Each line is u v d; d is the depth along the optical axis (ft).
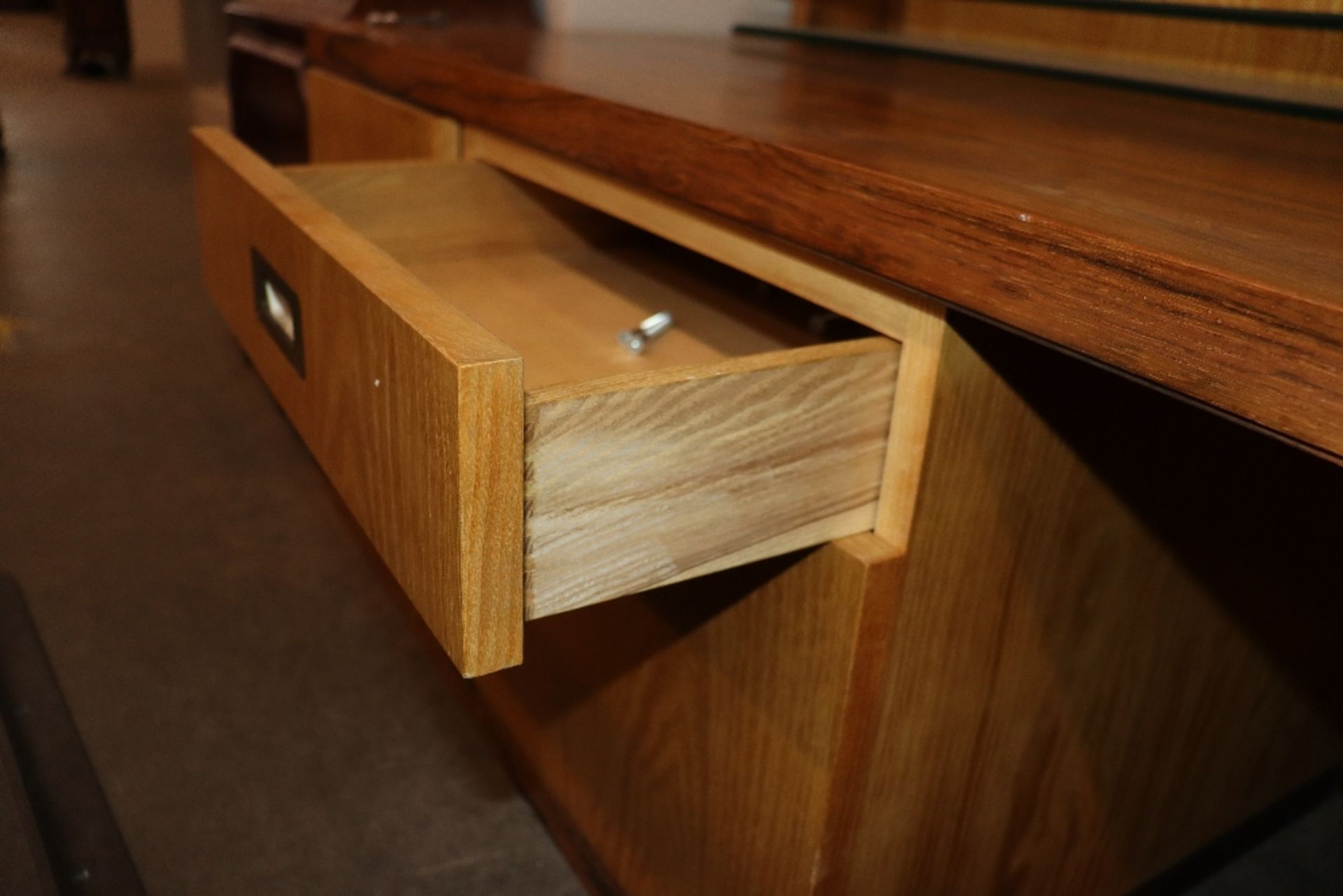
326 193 2.80
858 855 2.18
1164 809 2.92
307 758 3.40
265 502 4.75
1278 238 1.48
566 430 1.55
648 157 2.24
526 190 3.07
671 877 2.63
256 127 5.16
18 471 4.78
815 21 4.69
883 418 1.88
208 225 2.89
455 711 3.67
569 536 1.62
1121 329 1.40
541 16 4.94
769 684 2.15
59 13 13.53
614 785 2.82
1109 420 2.08
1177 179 1.89
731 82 2.98
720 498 1.75
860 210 1.76
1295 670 3.02
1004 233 1.53
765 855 2.27
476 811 3.28
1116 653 2.43
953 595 2.02
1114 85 3.12
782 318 2.72
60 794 3.11
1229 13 3.11
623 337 2.46
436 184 2.93
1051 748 2.45
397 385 1.64
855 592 1.88
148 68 14.02
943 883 2.41
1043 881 2.68
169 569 4.25
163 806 3.15
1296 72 3.07
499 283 2.88
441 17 4.48
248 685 3.69
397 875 3.01
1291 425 1.24
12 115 11.09
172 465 4.95
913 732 2.12
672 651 2.44
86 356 5.87
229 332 6.32
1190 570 2.46
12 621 3.81
